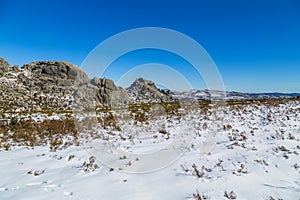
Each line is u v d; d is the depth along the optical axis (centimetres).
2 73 5694
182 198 364
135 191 401
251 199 355
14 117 1478
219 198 360
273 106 1586
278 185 400
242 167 482
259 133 816
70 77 6044
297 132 764
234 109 1538
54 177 500
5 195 408
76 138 937
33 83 5347
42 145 859
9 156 711
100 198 379
